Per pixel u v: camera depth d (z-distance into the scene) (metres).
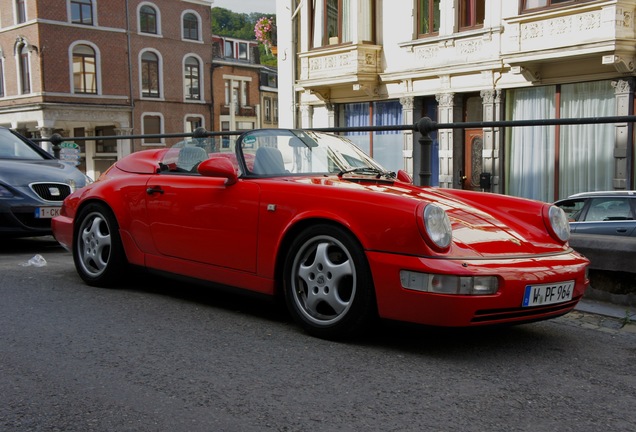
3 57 39.16
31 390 3.09
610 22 12.86
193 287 5.39
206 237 4.53
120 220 5.15
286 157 4.70
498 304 3.46
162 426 2.71
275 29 22.56
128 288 5.32
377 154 18.38
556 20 13.71
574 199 10.66
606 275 4.84
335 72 18.12
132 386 3.15
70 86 38.22
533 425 2.76
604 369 3.50
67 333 4.03
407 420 2.78
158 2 42.19
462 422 2.77
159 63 42.59
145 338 3.93
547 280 3.63
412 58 17.03
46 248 7.80
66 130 41.59
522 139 15.18
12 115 39.19
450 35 16.00
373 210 3.66
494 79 15.30
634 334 4.19
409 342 3.90
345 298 3.87
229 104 47.94
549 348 3.86
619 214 10.08
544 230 4.11
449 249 3.54
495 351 3.77
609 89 13.70
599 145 13.96
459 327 3.46
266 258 4.16
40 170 7.82
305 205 3.96
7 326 4.17
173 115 43.47
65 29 37.91
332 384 3.19
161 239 4.87
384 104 18.16
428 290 3.44
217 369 3.39
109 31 39.69
